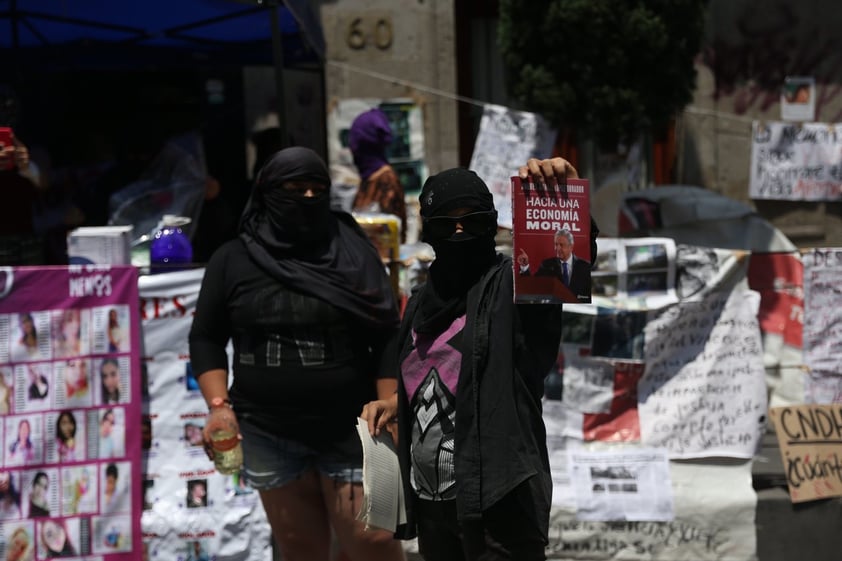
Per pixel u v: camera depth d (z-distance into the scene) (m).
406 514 5.16
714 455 7.91
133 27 11.27
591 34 11.62
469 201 4.95
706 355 7.97
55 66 11.62
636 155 14.08
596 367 7.93
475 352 4.86
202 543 7.31
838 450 8.15
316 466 6.04
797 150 14.62
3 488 6.95
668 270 7.95
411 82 14.52
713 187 15.06
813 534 7.96
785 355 8.34
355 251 6.15
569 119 12.04
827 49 15.02
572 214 4.80
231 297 6.04
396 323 6.17
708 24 14.88
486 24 15.09
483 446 4.80
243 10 10.66
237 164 11.97
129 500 7.12
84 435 7.09
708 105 14.99
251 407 5.98
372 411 5.33
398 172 14.43
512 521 4.81
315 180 5.98
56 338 7.04
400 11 14.44
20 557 6.98
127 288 7.16
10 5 10.49
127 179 10.11
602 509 7.78
